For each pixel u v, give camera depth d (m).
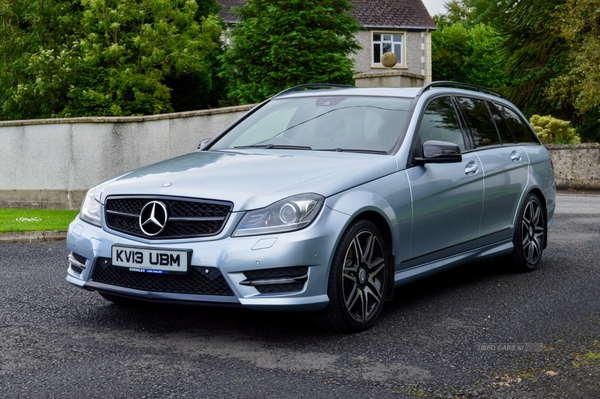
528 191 6.54
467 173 5.59
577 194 18.84
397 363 3.88
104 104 25.30
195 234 4.18
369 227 4.49
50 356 3.94
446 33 48.00
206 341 4.27
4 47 27.06
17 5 27.34
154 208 4.26
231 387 3.46
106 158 13.38
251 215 4.12
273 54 20.45
